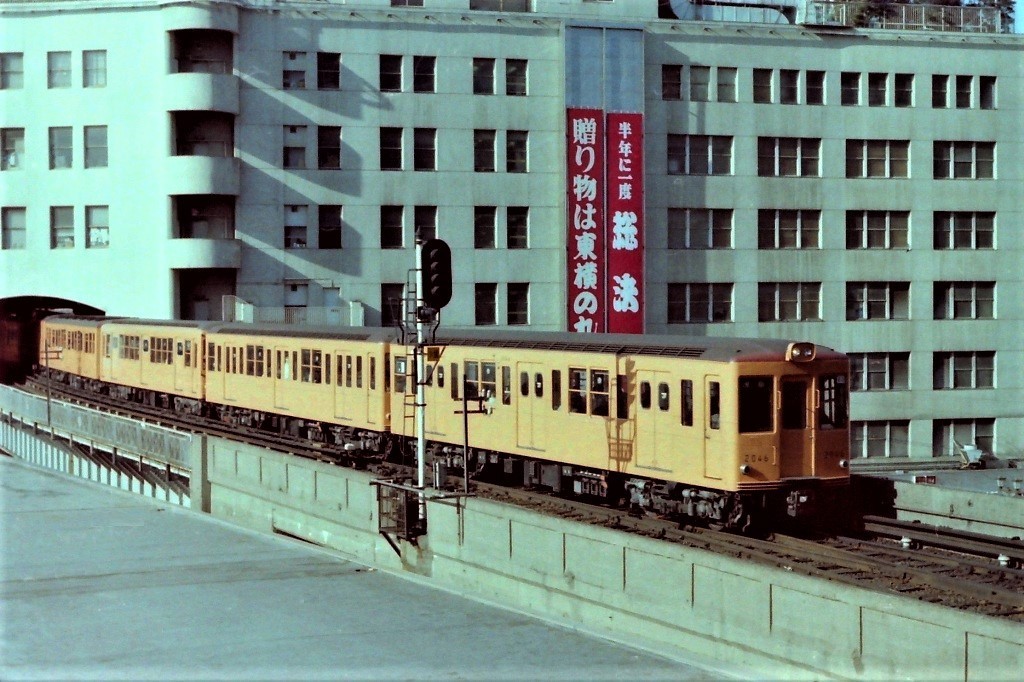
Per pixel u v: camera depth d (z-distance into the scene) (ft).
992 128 192.24
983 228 193.16
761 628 57.31
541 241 176.14
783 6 188.85
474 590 79.10
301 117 170.09
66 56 175.83
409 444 109.29
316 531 98.02
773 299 184.44
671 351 78.54
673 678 49.03
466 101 173.58
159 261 174.19
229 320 165.89
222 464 112.37
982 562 66.33
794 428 75.25
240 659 52.31
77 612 61.21
